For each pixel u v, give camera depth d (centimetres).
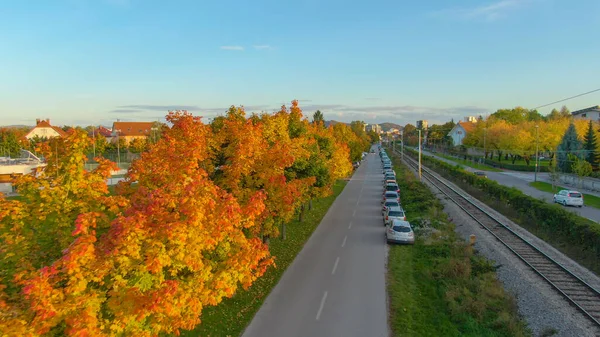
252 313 1398
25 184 904
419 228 2570
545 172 6612
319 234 2545
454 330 1262
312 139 2695
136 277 780
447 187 4969
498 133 7800
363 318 1366
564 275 1697
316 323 1328
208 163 1602
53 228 871
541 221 2548
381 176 6450
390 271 1831
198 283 883
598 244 1883
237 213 998
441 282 1647
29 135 9275
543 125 6962
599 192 4253
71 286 688
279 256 2036
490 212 3183
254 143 1591
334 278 1742
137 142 8031
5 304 671
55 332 704
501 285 1602
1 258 823
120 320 728
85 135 942
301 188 2005
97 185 941
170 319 833
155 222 857
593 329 1229
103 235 800
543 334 1218
